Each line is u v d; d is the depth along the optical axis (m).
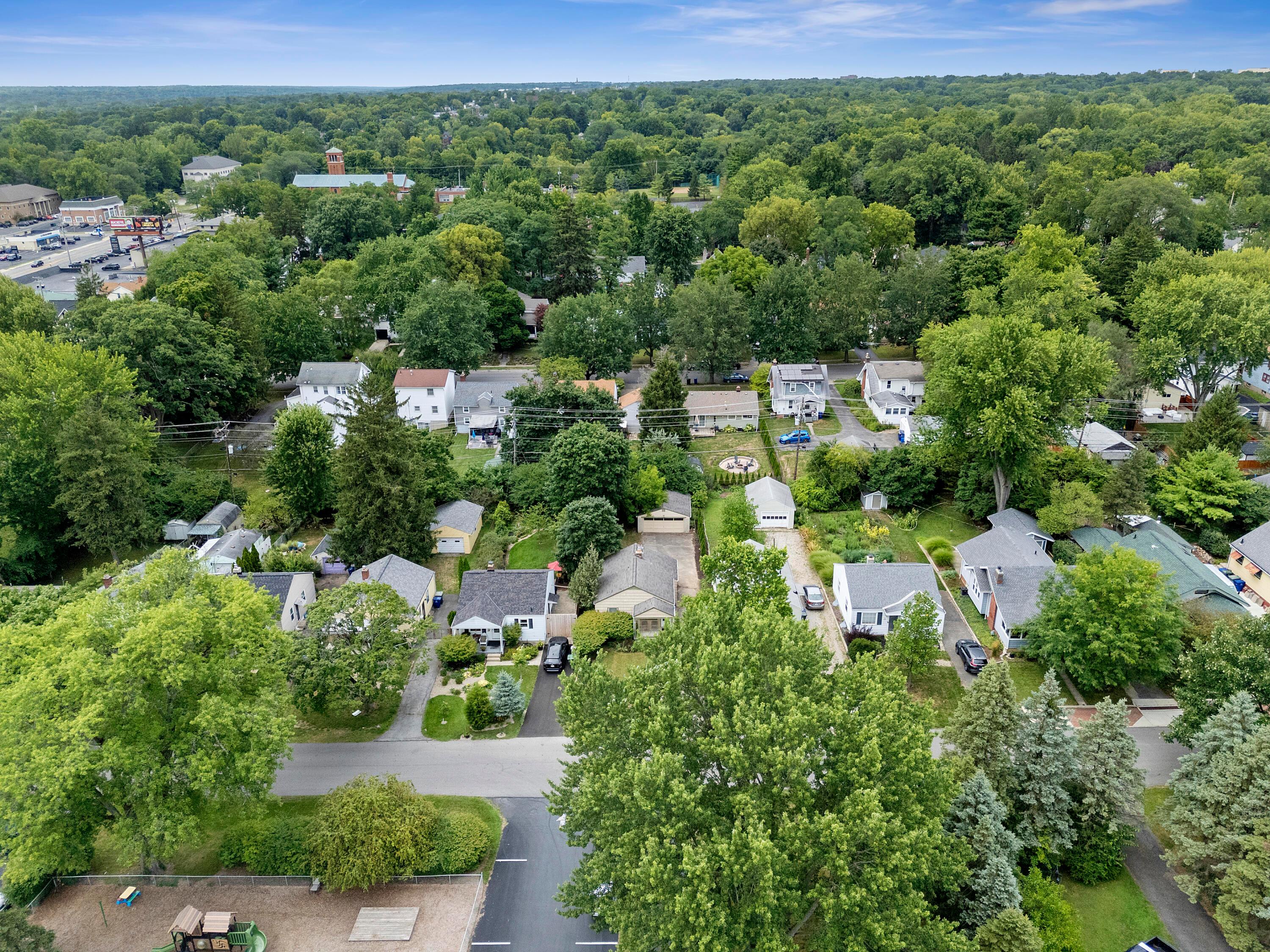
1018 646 50.38
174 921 34.12
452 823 37.50
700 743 26.98
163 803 34.09
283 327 95.88
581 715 31.14
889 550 61.62
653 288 104.75
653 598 53.78
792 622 33.41
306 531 68.12
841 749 27.42
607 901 28.50
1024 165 173.50
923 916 27.00
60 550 64.88
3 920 29.70
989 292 95.50
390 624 46.00
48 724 33.09
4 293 87.00
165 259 107.56
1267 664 37.66
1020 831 35.41
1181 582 51.56
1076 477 65.81
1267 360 82.56
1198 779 35.28
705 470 77.00
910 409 86.19
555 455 66.25
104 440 58.50
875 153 185.25
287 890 35.66
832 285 100.50
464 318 95.81
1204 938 33.06
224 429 83.06
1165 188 117.31
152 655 34.19
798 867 25.58
